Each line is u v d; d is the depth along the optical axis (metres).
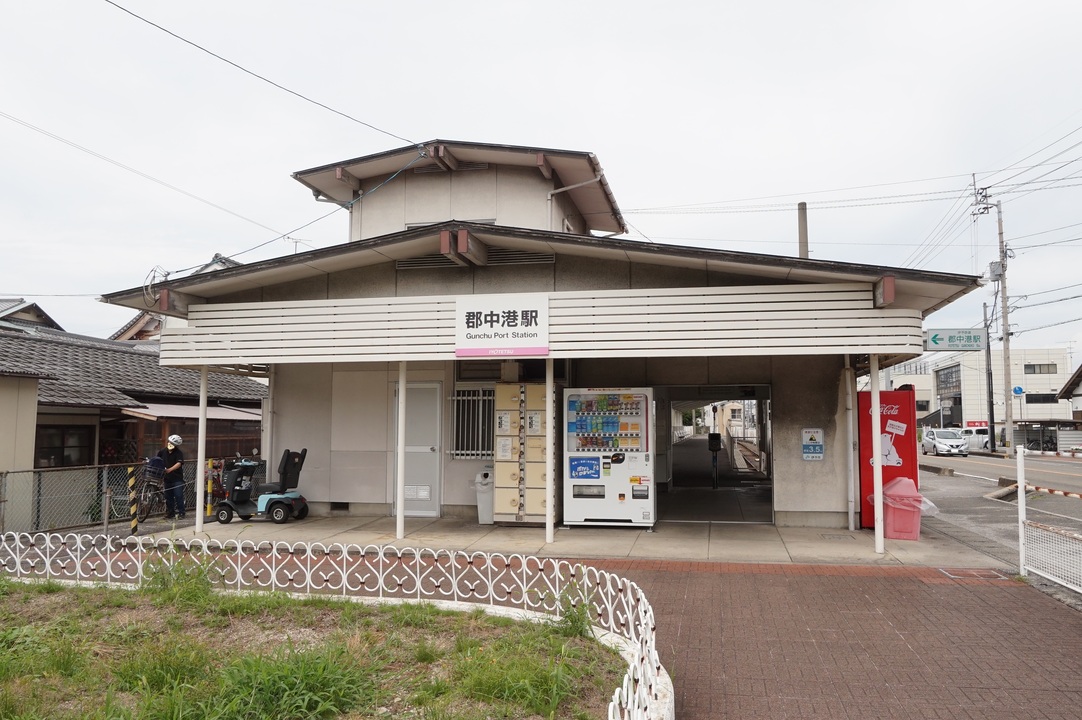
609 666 5.52
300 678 4.79
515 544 11.04
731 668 5.88
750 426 51.41
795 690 5.42
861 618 7.23
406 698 4.92
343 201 16.89
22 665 5.50
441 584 8.59
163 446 19.12
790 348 10.00
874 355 10.26
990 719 4.89
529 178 15.20
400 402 11.55
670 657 6.14
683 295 10.34
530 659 5.30
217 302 12.48
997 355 62.19
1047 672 5.74
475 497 13.51
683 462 27.45
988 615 7.31
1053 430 46.66
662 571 9.31
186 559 8.14
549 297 10.74
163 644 5.74
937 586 8.48
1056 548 8.36
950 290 9.71
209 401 20.84
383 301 11.26
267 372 14.45
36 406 14.16
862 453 12.20
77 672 5.39
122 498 14.23
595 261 11.44
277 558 10.28
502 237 10.77
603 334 10.54
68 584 8.11
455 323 11.00
